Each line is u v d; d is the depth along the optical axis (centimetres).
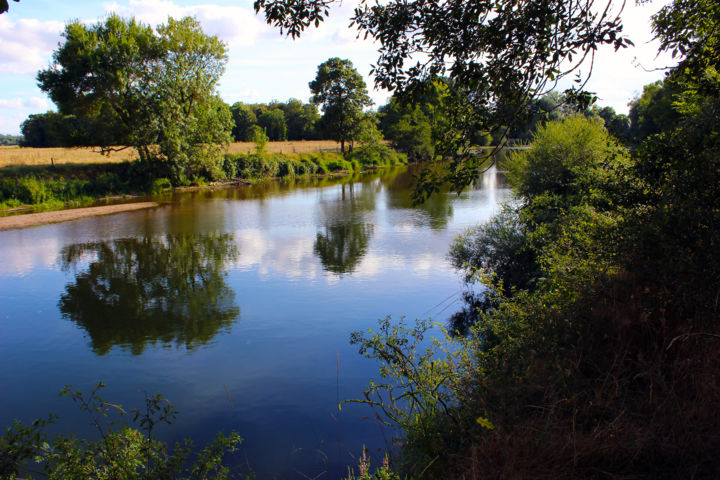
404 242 1864
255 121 11838
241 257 1717
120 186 3600
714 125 440
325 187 4097
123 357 917
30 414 713
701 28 542
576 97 455
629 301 444
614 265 497
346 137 6706
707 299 375
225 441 457
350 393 741
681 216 404
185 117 3850
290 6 460
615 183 548
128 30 3609
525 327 550
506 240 1172
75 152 4706
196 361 890
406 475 425
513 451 318
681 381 345
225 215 2656
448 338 631
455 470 377
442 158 516
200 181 4241
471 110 511
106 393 779
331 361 864
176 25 3656
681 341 372
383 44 475
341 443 596
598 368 388
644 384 376
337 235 2052
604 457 307
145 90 3597
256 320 1096
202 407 718
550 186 1348
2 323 1109
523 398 403
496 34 458
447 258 1502
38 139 8400
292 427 646
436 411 491
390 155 7025
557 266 634
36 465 491
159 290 1348
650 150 477
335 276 1441
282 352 916
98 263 1659
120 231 2233
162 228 2298
